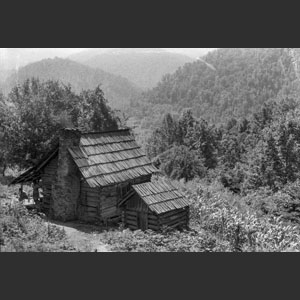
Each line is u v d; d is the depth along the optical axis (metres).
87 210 27.11
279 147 68.31
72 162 27.16
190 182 48.31
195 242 21.64
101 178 26.70
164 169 59.44
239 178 65.00
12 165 41.91
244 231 25.58
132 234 21.98
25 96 44.81
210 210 31.03
